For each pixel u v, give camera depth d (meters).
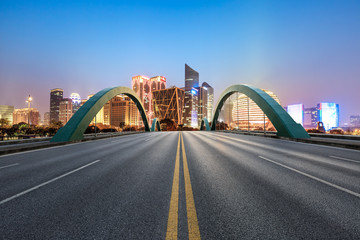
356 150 9.75
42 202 3.14
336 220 2.49
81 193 3.54
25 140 14.06
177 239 2.09
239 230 2.26
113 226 2.37
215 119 53.41
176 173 4.99
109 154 8.57
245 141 15.54
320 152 9.01
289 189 3.72
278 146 11.66
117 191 3.63
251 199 3.19
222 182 4.18
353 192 3.55
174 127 110.94
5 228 2.35
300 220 2.49
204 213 2.69
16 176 4.82
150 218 2.56
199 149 10.23
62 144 13.54
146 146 12.02
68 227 2.36
